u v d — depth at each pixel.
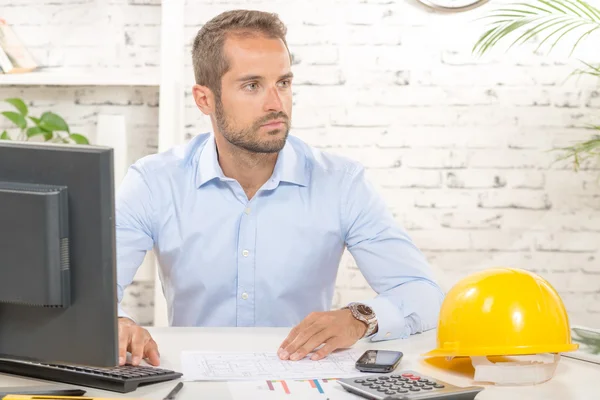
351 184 1.91
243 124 1.71
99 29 3.16
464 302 1.26
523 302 1.23
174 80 2.92
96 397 1.10
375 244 1.86
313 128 3.14
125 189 1.90
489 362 1.23
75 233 0.95
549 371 1.23
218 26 1.74
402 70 3.12
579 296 3.15
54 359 0.98
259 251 1.87
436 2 3.08
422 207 3.15
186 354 1.38
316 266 1.89
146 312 3.21
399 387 1.12
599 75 2.91
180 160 1.93
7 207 0.94
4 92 3.16
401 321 1.53
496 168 3.13
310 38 3.12
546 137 3.12
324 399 1.11
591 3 3.05
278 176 1.86
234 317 1.87
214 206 1.88
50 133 3.00
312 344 1.36
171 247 1.89
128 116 3.17
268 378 1.22
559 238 3.14
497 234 3.15
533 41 3.10
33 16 3.15
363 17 3.11
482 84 3.12
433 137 3.13
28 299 0.94
